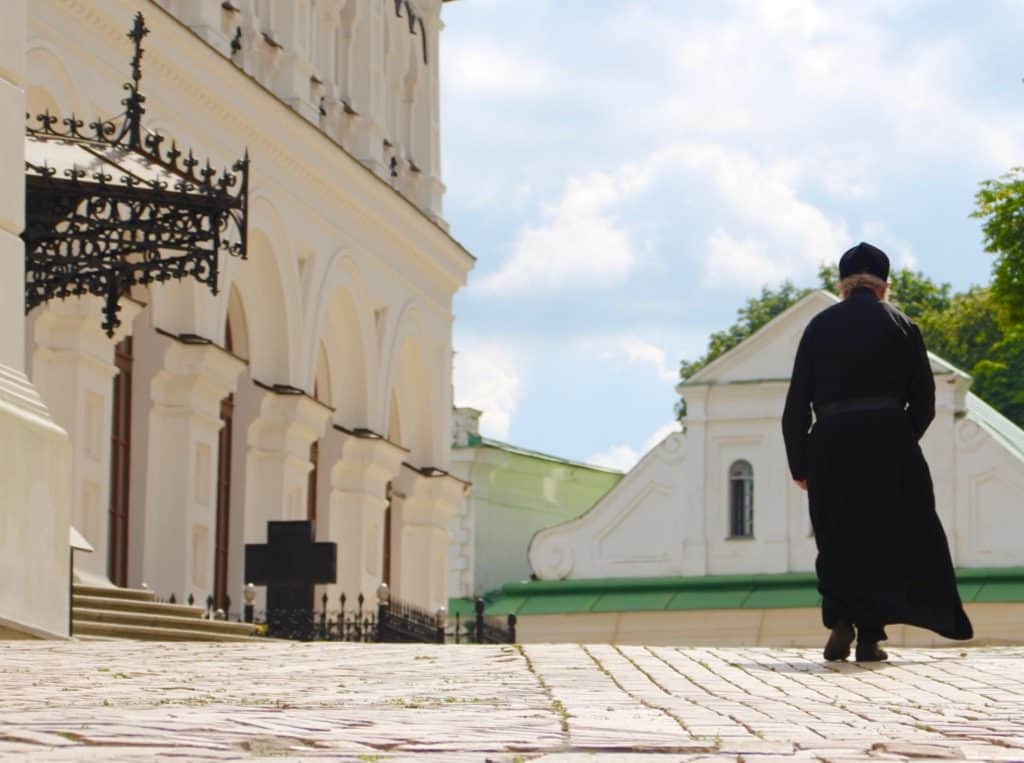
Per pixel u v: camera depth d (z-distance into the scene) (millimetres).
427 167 42156
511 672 12211
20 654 14008
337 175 36031
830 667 12797
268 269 33938
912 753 6996
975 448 46844
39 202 20719
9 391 17219
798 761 6711
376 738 7367
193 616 24078
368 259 38094
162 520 30109
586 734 7785
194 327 30438
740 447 48781
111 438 28156
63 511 17812
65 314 26172
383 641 30562
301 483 34781
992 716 9117
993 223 42188
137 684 11102
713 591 47750
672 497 49094
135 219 21141
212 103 31109
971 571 45969
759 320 75750
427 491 41688
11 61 17578
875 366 13398
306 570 28516
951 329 69875
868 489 13227
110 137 28000
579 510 60375
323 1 37250
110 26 27812
